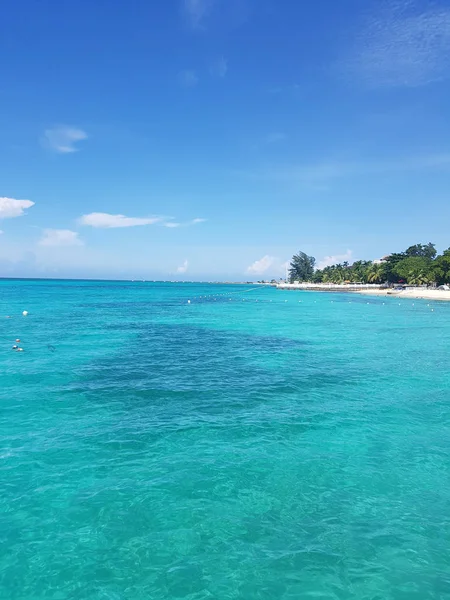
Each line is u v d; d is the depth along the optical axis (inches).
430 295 3804.1
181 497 350.6
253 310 2501.2
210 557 279.7
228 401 618.8
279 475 391.9
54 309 2309.3
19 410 561.6
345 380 757.9
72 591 250.1
